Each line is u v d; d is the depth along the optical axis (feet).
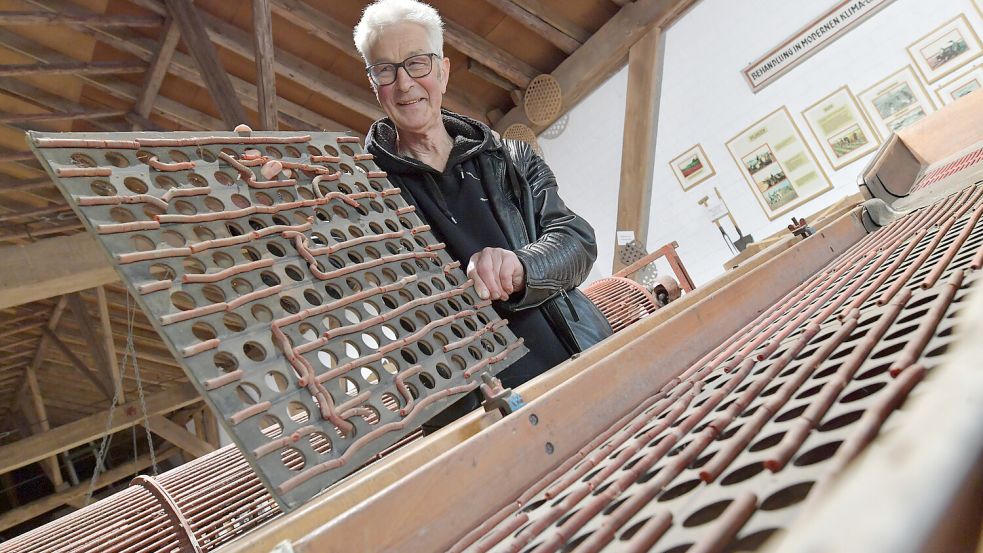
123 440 40.86
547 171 5.01
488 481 2.07
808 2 16.29
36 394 38.27
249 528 5.53
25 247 15.58
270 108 17.44
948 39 14.88
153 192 2.67
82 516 5.74
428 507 1.90
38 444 27.84
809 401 1.46
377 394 2.70
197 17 17.76
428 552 1.85
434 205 4.64
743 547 0.93
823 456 1.14
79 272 15.70
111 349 28.78
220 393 2.31
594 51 19.77
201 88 22.70
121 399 29.14
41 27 20.45
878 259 3.32
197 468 6.29
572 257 4.33
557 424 2.36
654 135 19.34
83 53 21.45
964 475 0.73
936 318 1.59
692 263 19.44
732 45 17.72
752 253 16.49
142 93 22.80
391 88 4.58
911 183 8.40
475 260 3.77
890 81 15.74
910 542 0.64
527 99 21.33
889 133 15.89
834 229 5.16
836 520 0.67
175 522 5.44
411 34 4.54
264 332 2.55
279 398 2.42
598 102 20.34
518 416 2.24
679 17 18.37
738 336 2.98
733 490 1.18
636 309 9.50
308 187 3.25
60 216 28.09
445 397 2.89
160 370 38.04
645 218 19.81
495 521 1.85
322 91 21.34
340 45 19.88
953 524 0.70
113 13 20.10
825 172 16.99
